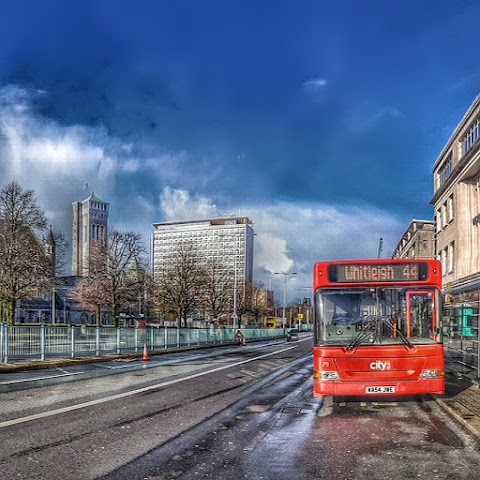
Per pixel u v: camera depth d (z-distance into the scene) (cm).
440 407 1059
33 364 1969
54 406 1062
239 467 616
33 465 615
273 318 10169
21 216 3656
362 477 571
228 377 1738
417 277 1044
